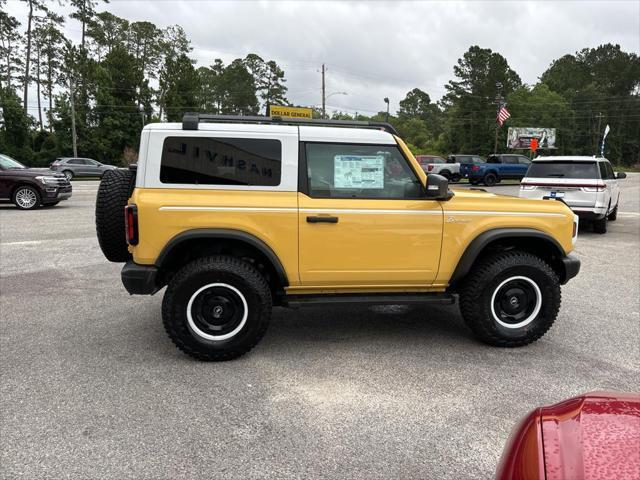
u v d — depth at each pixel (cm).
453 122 7812
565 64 10656
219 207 382
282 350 424
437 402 332
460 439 289
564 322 503
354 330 477
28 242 920
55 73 6247
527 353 420
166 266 403
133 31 6881
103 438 286
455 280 423
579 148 8944
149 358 404
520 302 429
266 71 9156
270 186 393
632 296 602
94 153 5069
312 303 405
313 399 336
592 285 655
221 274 383
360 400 335
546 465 156
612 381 364
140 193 379
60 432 292
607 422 171
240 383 359
